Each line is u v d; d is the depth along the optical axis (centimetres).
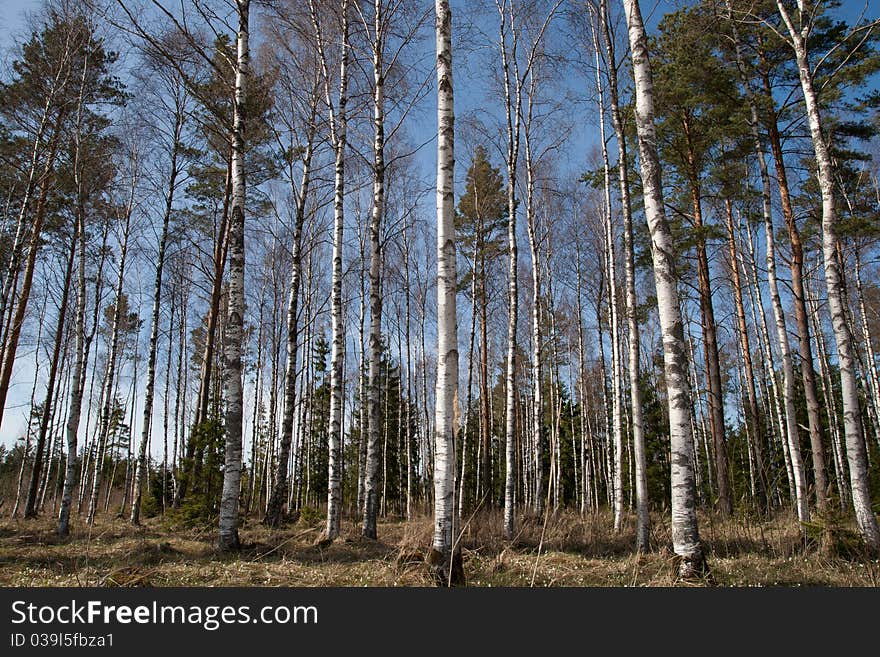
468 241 2183
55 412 2559
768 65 1420
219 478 1310
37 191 1507
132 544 987
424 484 2895
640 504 1016
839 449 2077
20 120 1345
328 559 842
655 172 712
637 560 812
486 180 1947
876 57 1243
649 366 2878
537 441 1435
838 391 2770
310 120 1336
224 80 966
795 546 937
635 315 1109
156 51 972
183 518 1270
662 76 1425
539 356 1448
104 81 1480
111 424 3347
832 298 930
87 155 1427
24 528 1298
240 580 666
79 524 1475
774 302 1236
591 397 3089
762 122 1427
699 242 1598
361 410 1928
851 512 894
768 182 1281
